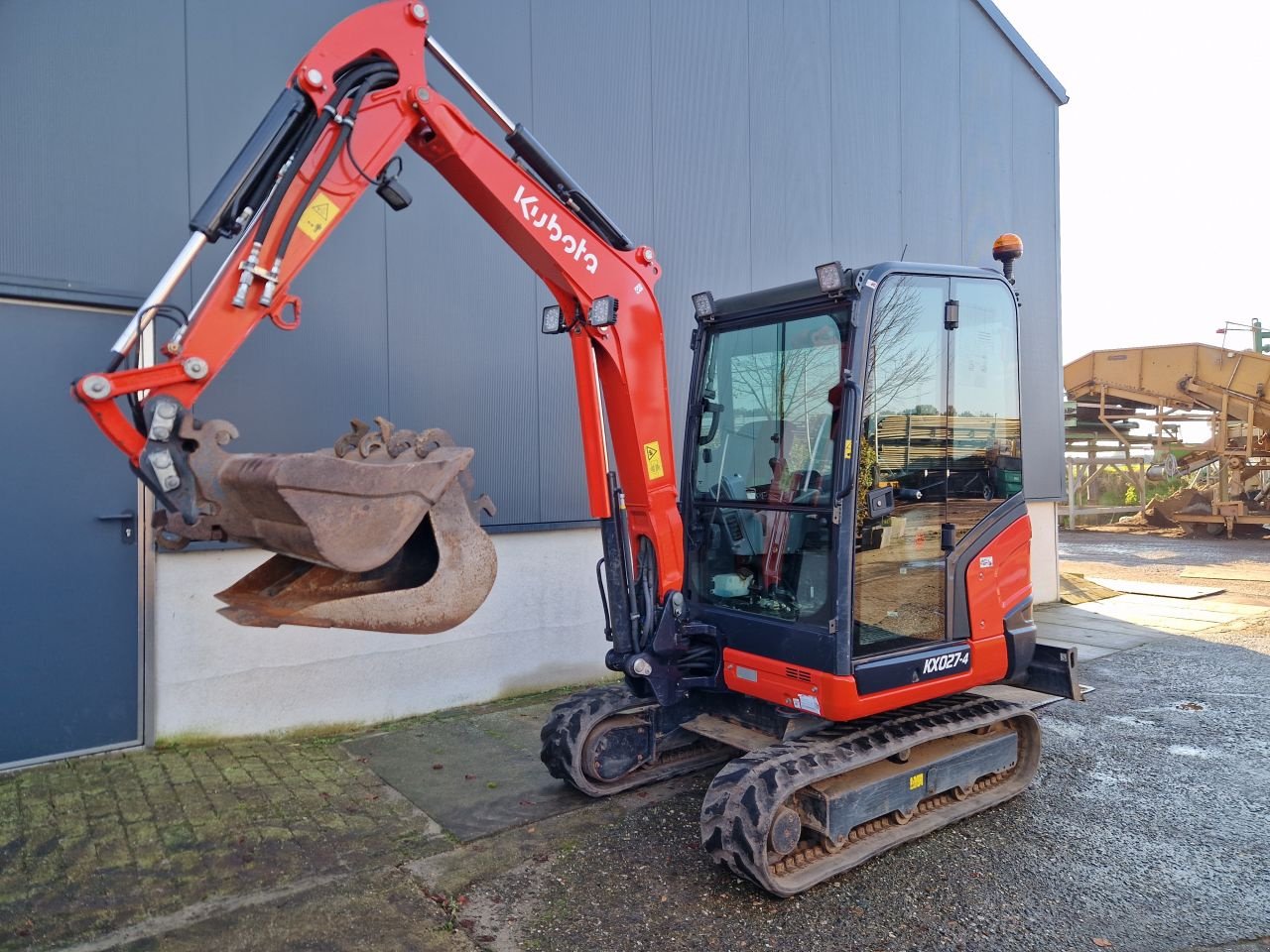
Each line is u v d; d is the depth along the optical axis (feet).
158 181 16.12
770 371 14.03
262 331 17.11
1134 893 12.00
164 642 16.38
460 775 15.85
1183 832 13.94
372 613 9.07
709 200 24.20
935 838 13.70
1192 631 29.22
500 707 20.10
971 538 14.17
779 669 13.04
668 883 12.15
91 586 15.74
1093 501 71.61
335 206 10.12
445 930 10.91
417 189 19.03
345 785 15.31
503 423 20.38
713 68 24.30
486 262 20.06
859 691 12.37
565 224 12.46
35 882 11.74
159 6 16.06
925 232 30.27
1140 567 43.93
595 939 10.75
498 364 20.29
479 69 19.86
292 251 9.78
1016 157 33.78
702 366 15.33
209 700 16.85
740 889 11.98
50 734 15.47
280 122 9.66
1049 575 34.32
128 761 15.79
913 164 29.86
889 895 11.89
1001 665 14.53
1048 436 34.45
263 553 17.34
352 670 18.43
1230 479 56.95
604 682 22.29
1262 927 11.19
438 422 19.38
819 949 10.60
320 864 12.48
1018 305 15.14
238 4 16.90
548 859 12.78
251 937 10.63
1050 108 35.35
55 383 15.40
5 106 14.64
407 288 18.90
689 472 15.39
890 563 13.06
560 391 21.35
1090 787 15.80
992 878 12.42
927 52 30.35
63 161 15.16
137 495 16.11
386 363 18.65
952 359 13.93
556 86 21.11
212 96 16.66
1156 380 57.21
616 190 22.25
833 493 12.42
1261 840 13.67
